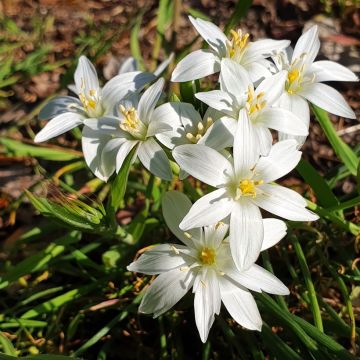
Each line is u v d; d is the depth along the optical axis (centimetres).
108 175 11
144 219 13
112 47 18
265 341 11
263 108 11
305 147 16
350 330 11
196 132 11
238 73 11
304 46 12
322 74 12
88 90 12
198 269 10
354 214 15
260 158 10
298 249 13
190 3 20
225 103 10
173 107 11
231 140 10
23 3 20
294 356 10
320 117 13
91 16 20
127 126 11
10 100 18
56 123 12
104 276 14
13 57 18
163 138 11
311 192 15
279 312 11
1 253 15
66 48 19
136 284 13
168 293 10
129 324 13
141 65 17
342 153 13
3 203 16
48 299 14
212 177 10
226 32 13
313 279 14
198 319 10
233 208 10
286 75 11
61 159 15
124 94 12
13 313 13
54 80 18
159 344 13
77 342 13
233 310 10
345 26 19
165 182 14
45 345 13
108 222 11
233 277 10
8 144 15
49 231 14
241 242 9
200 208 10
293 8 19
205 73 11
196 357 13
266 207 10
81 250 14
